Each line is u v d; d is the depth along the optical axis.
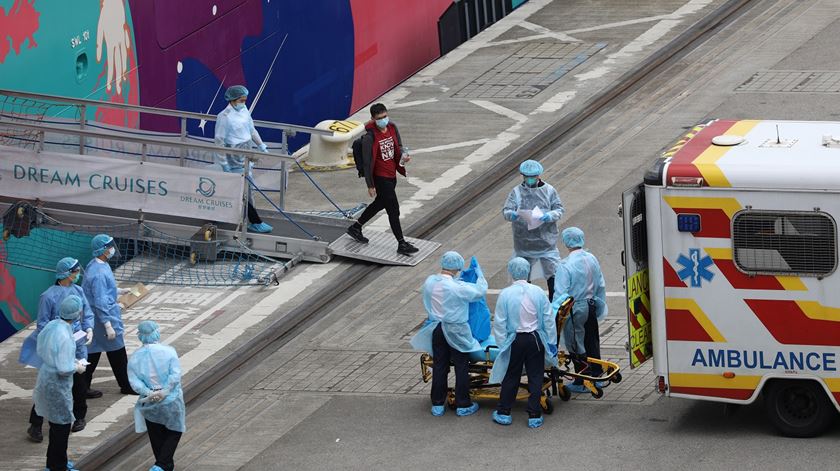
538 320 46.81
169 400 44.50
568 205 68.62
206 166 69.44
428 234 67.88
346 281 62.97
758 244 44.16
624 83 86.12
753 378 45.06
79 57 66.56
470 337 48.28
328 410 50.69
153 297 62.22
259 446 48.31
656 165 45.16
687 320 45.34
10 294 62.47
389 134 63.53
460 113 84.62
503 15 104.75
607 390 50.50
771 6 97.69
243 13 79.06
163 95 73.06
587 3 104.44
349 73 89.62
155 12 71.81
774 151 45.25
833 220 43.28
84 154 64.81
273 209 71.12
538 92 86.75
